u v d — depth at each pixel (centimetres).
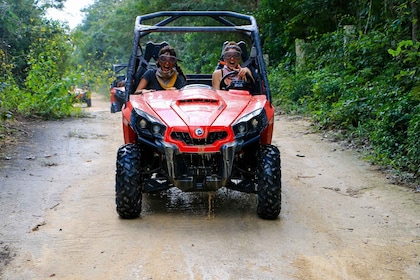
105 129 1089
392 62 1052
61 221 505
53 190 610
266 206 499
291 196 598
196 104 522
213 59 2253
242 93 571
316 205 564
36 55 1948
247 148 539
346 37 1324
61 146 874
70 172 699
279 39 1888
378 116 880
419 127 712
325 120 1029
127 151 507
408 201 576
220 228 487
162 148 484
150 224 497
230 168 484
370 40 1155
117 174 499
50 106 1247
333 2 1633
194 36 2378
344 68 1259
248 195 594
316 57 1513
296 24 1800
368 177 680
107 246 445
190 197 587
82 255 427
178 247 441
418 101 803
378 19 1334
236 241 456
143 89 606
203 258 420
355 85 1100
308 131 1022
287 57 1783
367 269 406
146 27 610
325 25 1720
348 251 440
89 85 2489
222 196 591
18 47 2062
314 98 1245
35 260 418
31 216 518
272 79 1617
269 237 467
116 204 505
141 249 438
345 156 800
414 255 433
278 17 1909
